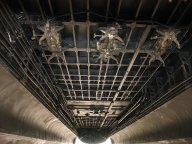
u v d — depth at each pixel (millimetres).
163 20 9352
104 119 30578
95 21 9352
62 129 24875
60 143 26891
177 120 12469
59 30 9266
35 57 11672
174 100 11375
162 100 12883
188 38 10047
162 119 14461
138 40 10695
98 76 14828
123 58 12758
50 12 9133
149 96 16594
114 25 9039
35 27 9883
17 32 9180
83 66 14242
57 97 18328
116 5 8867
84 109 24094
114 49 10016
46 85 15227
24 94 10414
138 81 15891
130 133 26625
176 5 8469
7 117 9852
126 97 19906
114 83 16531
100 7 9000
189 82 9836
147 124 18188
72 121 30797
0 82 8195
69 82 16438
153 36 10227
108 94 19406
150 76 14430
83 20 9469
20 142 12562
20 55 9898
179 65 11938
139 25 9336
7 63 8281
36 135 15266
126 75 14289
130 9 8977
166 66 12883
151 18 9148
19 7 8938
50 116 16938
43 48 10922
